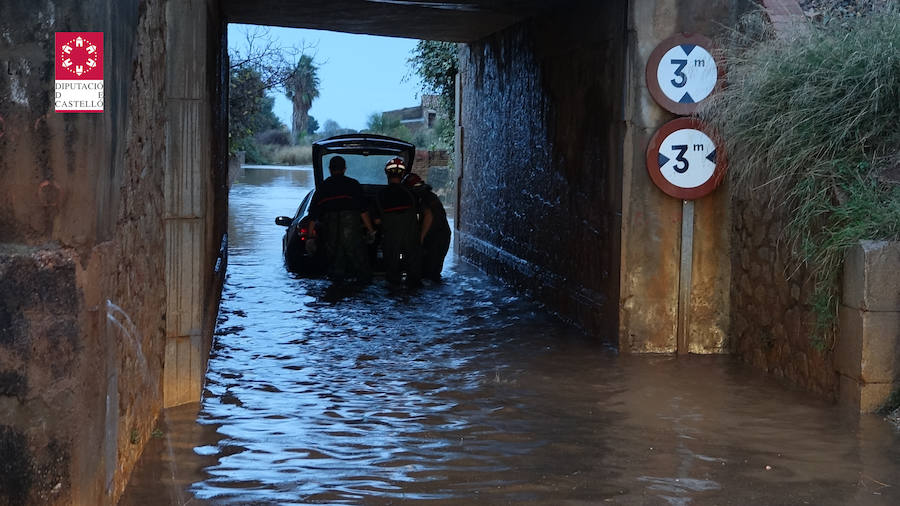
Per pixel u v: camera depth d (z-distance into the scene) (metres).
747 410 5.84
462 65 13.90
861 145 6.04
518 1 9.12
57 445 3.19
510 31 11.23
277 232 16.30
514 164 11.12
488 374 6.83
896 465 4.80
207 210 6.61
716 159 7.41
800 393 6.26
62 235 3.17
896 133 6.04
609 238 7.87
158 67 5.30
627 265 7.58
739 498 4.32
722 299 7.63
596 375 6.80
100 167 3.28
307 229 11.53
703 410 5.85
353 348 7.71
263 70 19.53
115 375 3.81
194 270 5.82
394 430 5.39
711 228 7.58
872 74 6.01
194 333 5.86
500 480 4.54
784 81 6.41
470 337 8.21
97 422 3.39
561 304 9.20
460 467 4.73
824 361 6.10
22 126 3.09
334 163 11.49
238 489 4.35
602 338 8.05
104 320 3.46
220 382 6.48
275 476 4.55
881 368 5.64
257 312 9.28
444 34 12.32
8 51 3.07
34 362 3.14
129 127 4.11
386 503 4.21
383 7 10.04
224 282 11.02
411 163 13.06
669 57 7.33
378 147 12.88
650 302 7.62
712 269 7.61
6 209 3.11
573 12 8.83
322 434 5.29
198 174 5.74
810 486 4.48
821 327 6.02
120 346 3.99
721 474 4.65
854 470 4.72
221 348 7.61
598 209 8.18
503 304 9.98
